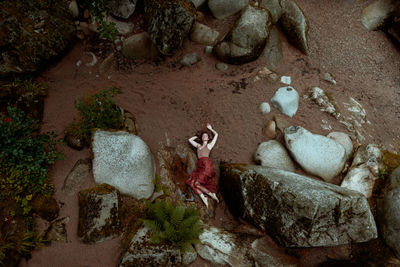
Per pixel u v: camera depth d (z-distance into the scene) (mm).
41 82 6301
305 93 7465
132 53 7133
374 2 8883
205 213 5773
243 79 7406
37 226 5012
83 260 4945
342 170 6383
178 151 6371
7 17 5594
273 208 5102
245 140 6727
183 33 6926
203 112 6895
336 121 7148
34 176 5129
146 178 5664
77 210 5312
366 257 5379
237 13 7914
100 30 7016
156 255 4812
